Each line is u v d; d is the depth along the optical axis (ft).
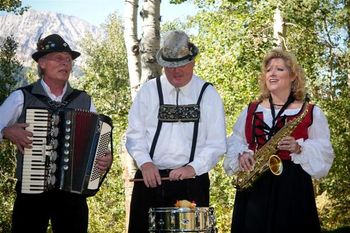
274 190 14.46
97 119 15.52
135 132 15.06
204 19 52.90
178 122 14.83
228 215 48.14
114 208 51.34
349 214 60.75
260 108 15.25
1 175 50.21
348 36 59.88
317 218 14.49
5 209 50.34
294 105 15.03
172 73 14.65
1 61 56.03
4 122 15.46
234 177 15.43
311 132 14.89
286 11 46.96
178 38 14.64
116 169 48.49
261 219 14.44
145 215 14.90
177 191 14.69
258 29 53.31
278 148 14.42
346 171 58.54
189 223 12.81
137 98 15.23
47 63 15.78
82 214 15.80
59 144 15.26
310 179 14.65
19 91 15.71
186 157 14.75
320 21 52.13
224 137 14.98
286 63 14.97
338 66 60.95
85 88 69.87
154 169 14.37
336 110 57.82
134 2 27.50
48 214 15.74
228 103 49.16
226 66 49.37
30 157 15.10
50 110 15.30
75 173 15.31
